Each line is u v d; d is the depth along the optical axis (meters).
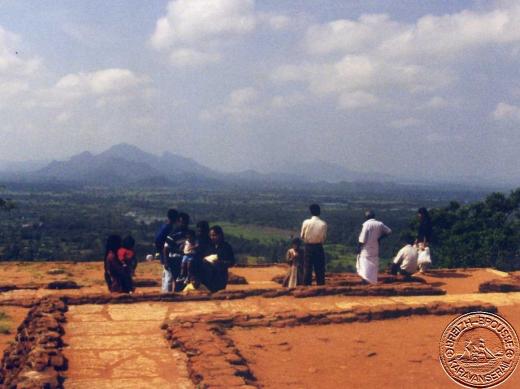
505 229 27.55
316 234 11.35
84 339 6.59
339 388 5.29
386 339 7.06
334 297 9.64
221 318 7.44
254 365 5.86
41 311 7.63
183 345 6.11
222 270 10.46
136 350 6.15
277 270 16.23
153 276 14.79
